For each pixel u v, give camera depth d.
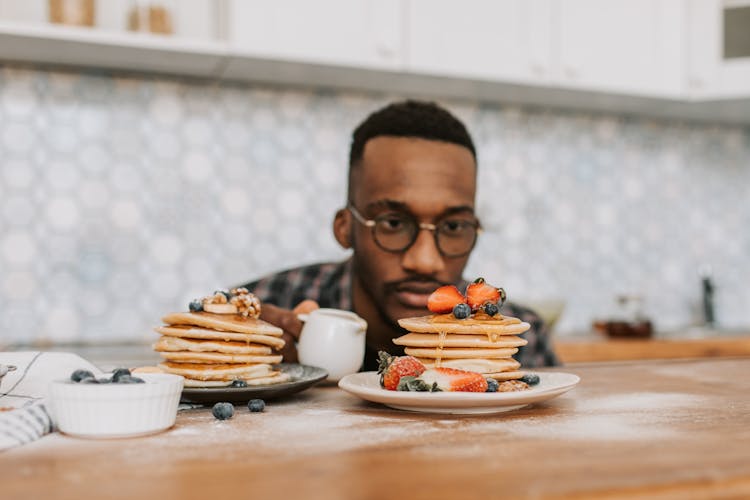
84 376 0.84
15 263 2.46
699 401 1.03
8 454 0.73
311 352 1.24
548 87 2.67
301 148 2.75
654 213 3.19
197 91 2.64
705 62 2.76
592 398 1.06
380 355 1.04
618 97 2.82
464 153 1.74
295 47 2.34
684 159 3.24
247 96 2.70
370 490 0.59
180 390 0.86
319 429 0.84
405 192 1.68
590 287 3.09
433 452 0.72
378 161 1.72
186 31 2.56
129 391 0.79
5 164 2.46
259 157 2.71
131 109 2.57
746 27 2.76
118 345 2.40
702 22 2.76
